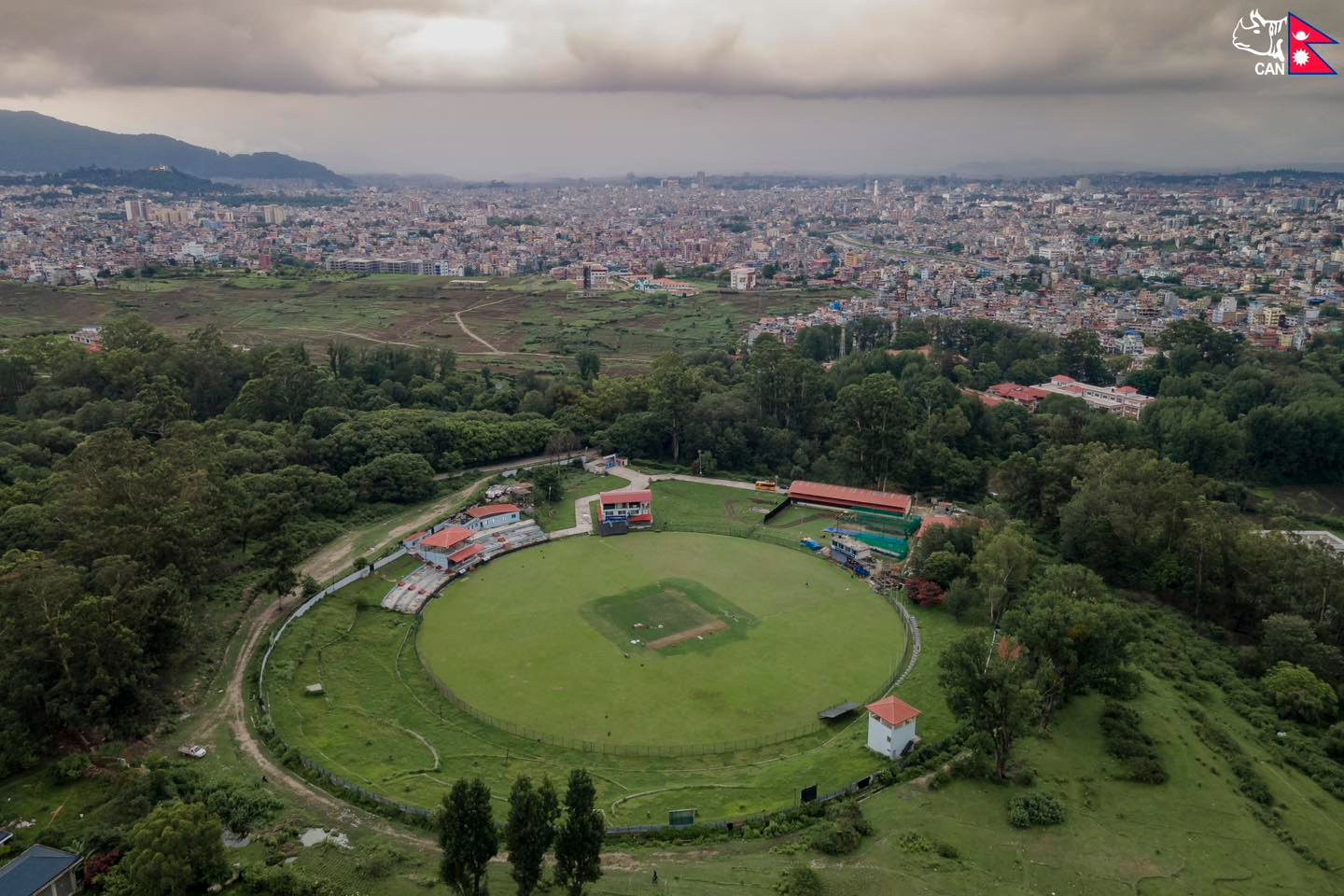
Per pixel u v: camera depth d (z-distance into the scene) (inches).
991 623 5940.0
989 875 3484.3
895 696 5068.9
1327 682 5182.1
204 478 6318.9
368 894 3171.8
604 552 7347.4
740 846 3639.3
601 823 3075.8
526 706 4970.5
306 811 3698.3
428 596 6363.2
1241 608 6181.1
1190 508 6471.5
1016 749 4409.5
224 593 5851.4
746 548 7519.7
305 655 5255.9
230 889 3142.2
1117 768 4296.3
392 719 4778.5
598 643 5743.1
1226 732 4719.5
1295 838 3848.4
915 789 4079.7
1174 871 3580.2
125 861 3070.9
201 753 4079.7
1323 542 6535.4
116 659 4087.1
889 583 6727.4
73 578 4195.4
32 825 3422.7
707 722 4835.1
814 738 4717.0
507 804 3892.7
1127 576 6820.9
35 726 3922.2
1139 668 5423.2
